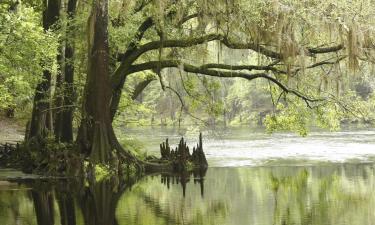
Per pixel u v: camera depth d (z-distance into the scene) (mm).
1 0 21391
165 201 18875
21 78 20297
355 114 28281
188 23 28891
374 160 32031
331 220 15430
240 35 26188
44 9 29469
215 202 18625
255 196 19797
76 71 30484
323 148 39656
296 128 29281
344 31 22281
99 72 25000
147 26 26703
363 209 17031
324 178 24438
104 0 24750
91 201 18844
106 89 25141
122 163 25344
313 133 55031
